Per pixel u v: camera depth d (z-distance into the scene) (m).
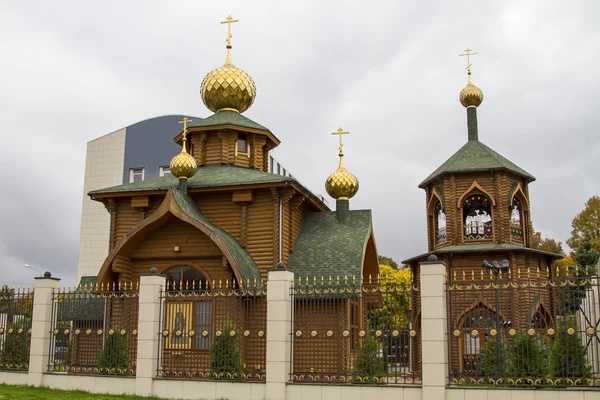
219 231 22.09
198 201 23.69
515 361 15.16
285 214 23.14
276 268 16.75
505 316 22.73
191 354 17.89
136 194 23.59
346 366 17.64
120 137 50.56
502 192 30.92
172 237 22.77
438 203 32.91
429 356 15.01
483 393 14.62
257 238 22.77
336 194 26.17
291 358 16.53
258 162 27.23
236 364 17.11
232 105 27.95
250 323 18.92
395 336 15.84
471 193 31.31
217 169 25.61
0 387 18.78
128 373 18.17
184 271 22.70
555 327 15.08
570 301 15.01
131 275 22.97
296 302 19.02
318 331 18.31
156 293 17.92
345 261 22.77
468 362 17.92
